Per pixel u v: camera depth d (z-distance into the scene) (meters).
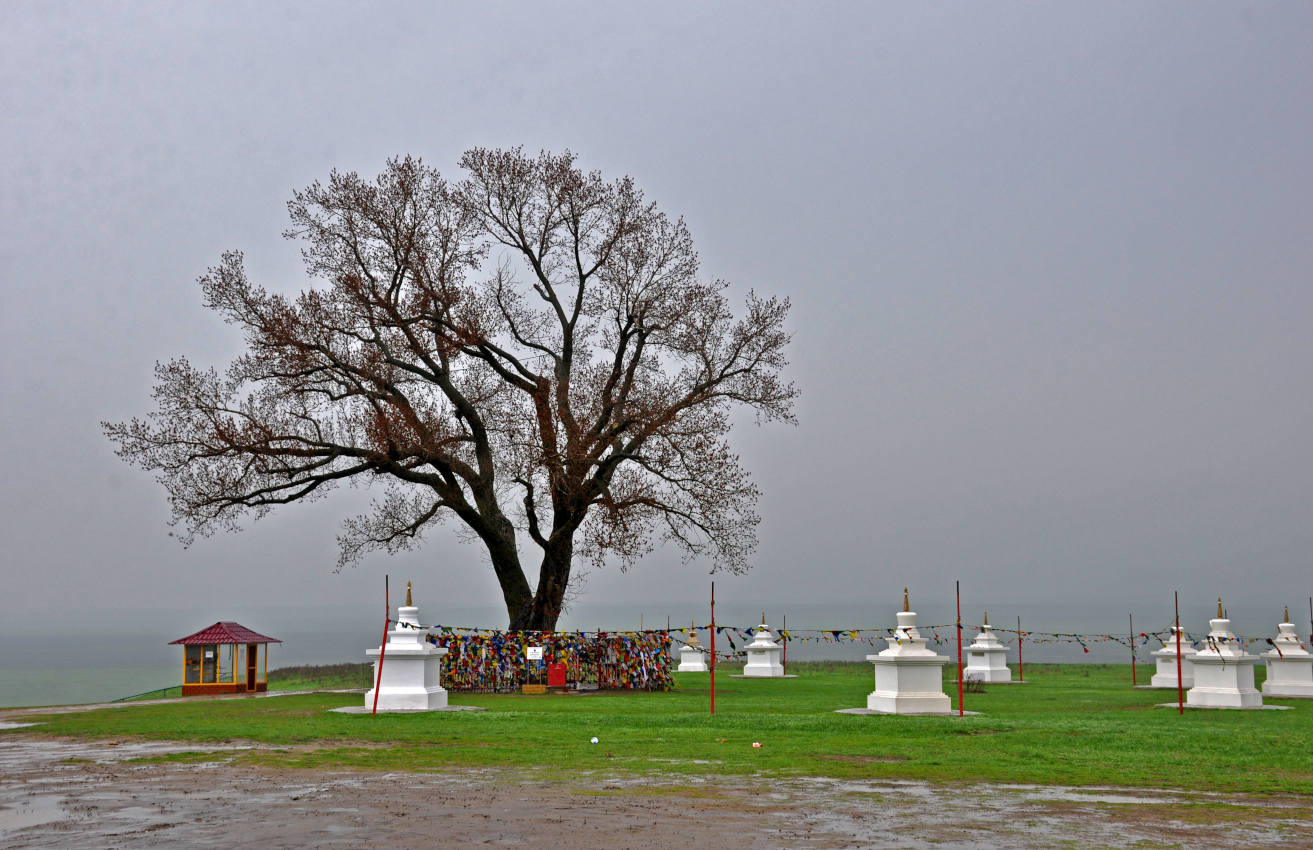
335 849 8.48
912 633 20.77
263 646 32.22
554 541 34.97
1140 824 9.66
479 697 27.33
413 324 35.12
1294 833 9.27
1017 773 12.76
